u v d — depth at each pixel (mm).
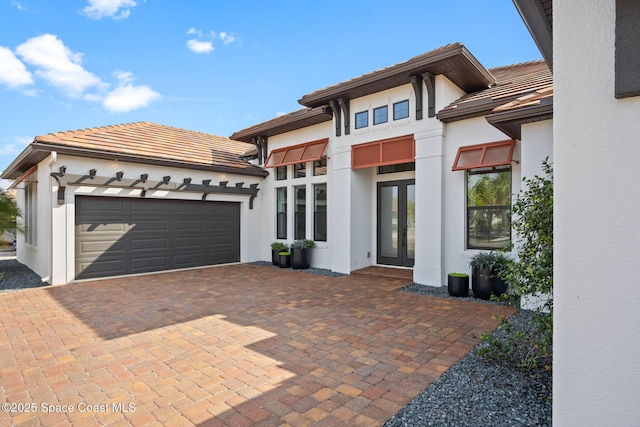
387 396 3523
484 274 7520
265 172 14008
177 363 4352
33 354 4641
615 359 1917
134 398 3518
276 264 12805
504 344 4328
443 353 4621
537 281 3846
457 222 8914
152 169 11109
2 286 9180
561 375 2064
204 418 3158
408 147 9680
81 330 5602
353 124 10820
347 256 10984
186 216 12078
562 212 2068
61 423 3096
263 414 3219
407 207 10984
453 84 9562
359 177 11258
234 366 4262
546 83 7816
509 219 7727
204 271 11586
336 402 3416
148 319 6195
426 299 7664
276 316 6375
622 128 1918
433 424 3018
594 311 1975
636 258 1868
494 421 3035
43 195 10367
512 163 8117
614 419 1919
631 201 1888
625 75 1875
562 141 2076
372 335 5344
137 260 10867
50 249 9367
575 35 2057
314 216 12445
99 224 10164
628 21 1887
